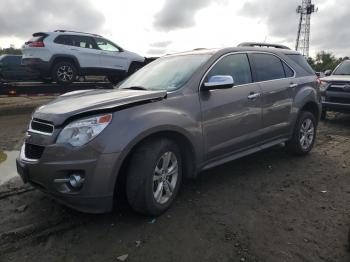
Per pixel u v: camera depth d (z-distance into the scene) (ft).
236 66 16.81
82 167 11.43
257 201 14.82
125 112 12.20
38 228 12.53
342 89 31.12
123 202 14.34
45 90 36.78
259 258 10.85
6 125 31.68
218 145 15.37
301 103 19.86
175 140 14.03
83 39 39.83
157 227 12.60
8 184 16.63
